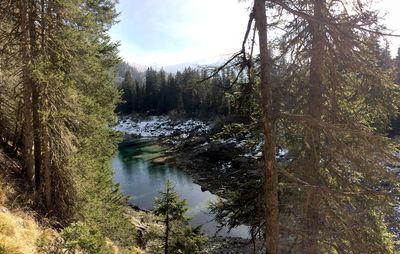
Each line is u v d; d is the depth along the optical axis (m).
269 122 6.33
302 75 8.45
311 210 7.96
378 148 7.35
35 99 11.80
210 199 34.06
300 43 8.09
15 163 13.17
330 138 7.68
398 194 7.20
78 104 12.82
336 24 6.59
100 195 15.31
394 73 7.95
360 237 7.79
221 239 22.83
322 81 8.26
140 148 67.56
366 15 6.79
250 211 8.35
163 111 107.31
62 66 11.45
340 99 8.36
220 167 44.62
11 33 11.27
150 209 32.06
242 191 8.42
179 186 39.31
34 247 8.48
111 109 18.31
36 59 10.91
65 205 12.52
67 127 13.15
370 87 7.77
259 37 6.24
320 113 8.13
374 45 7.41
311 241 7.86
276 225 6.50
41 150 12.02
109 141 16.84
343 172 8.05
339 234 7.65
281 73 8.09
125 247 15.27
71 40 11.66
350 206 8.38
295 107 8.23
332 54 7.82
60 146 12.30
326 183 8.13
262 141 8.19
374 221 7.97
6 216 8.89
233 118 8.20
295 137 8.19
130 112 115.69
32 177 11.99
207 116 82.19
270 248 6.51
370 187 7.93
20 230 8.97
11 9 11.26
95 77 14.95
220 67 6.80
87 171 13.22
